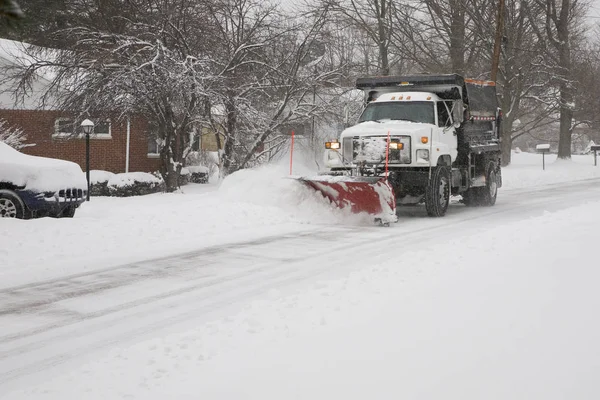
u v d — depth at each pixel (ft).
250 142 81.20
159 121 75.20
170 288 27.99
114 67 67.51
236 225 45.73
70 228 40.93
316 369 15.58
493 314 18.78
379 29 109.09
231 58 74.64
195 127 79.41
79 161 90.48
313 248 37.78
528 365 14.62
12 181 46.14
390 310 20.54
